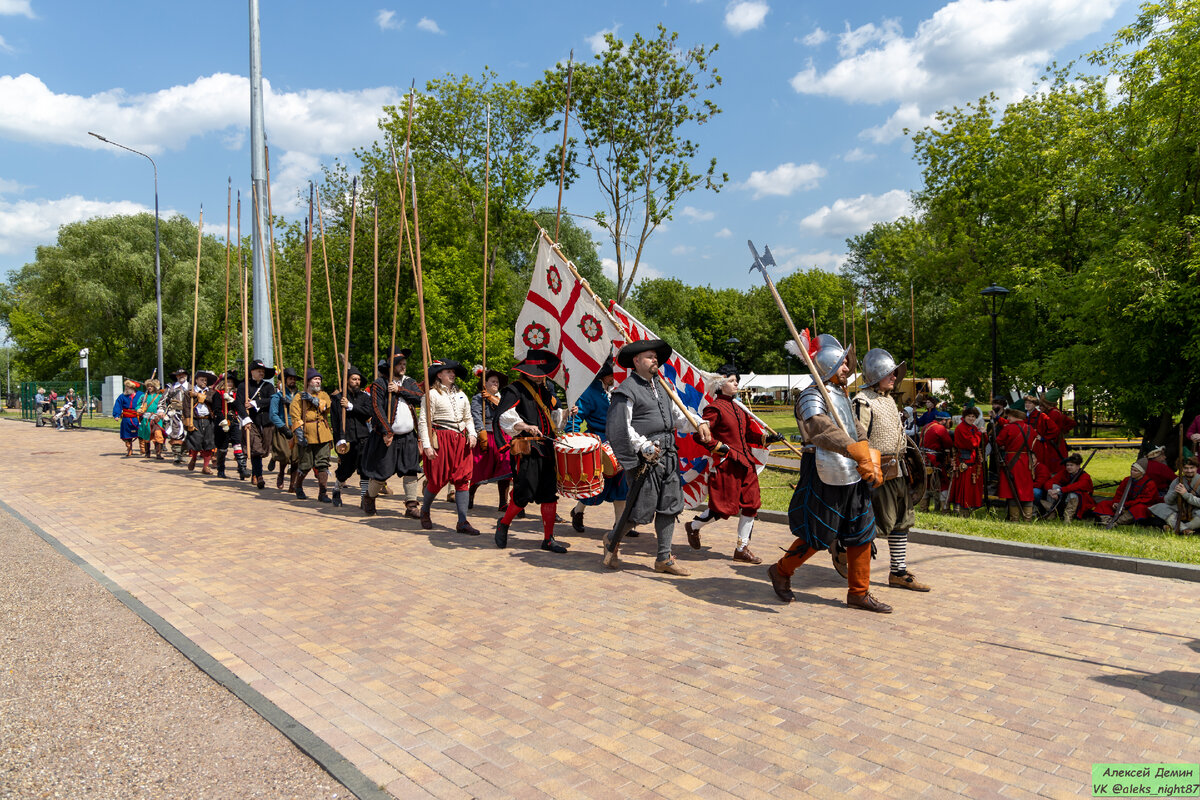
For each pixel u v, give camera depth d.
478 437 8.38
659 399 6.34
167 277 46.38
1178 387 14.54
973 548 7.24
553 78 23.30
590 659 4.40
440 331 19.73
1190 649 4.43
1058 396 16.20
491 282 23.20
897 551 5.83
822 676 4.10
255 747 3.41
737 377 6.98
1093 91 20.03
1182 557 6.48
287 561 6.88
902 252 29.66
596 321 7.52
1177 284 13.16
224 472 13.86
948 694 3.84
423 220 20.86
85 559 7.04
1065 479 10.34
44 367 59.59
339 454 9.79
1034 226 20.75
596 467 6.57
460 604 5.52
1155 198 14.96
